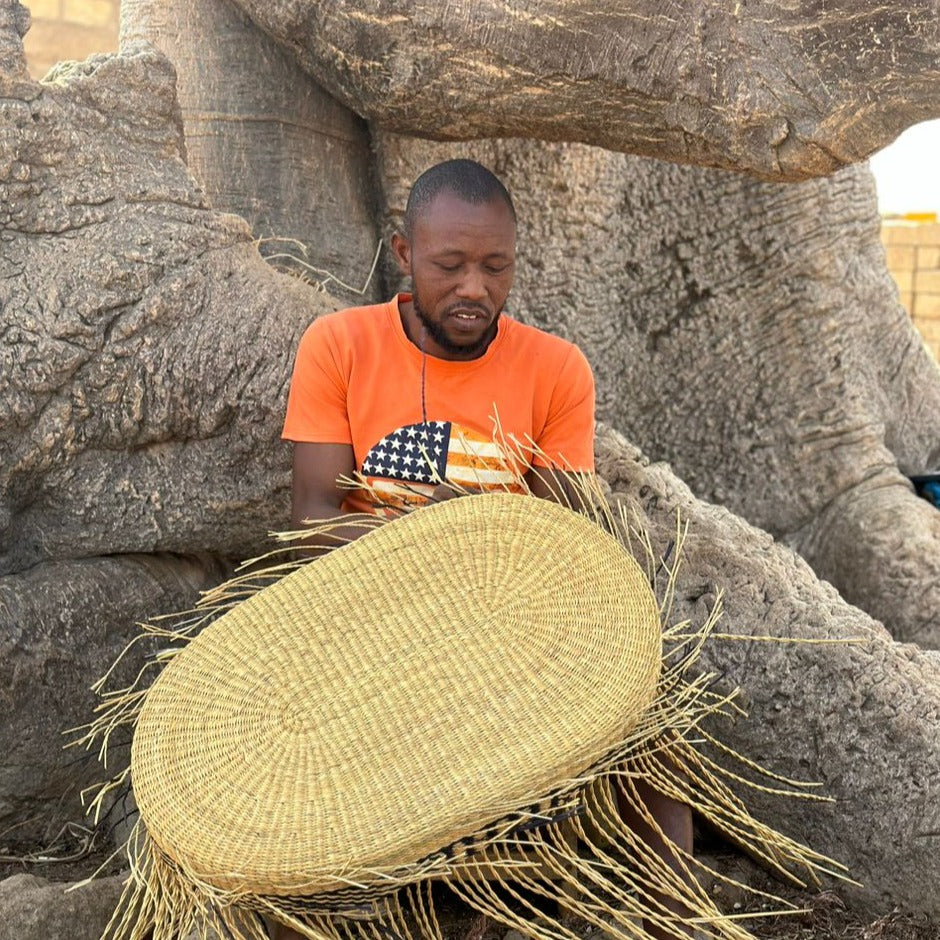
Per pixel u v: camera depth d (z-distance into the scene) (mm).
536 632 2381
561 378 2793
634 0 3096
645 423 5023
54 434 2982
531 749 2172
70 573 3086
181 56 3910
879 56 2941
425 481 2738
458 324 2600
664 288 4949
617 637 2361
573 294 4723
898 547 4578
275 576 3344
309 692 2340
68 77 3078
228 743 2295
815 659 2992
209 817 2172
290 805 2160
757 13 3004
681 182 4848
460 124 3561
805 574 3359
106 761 3064
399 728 2254
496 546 2510
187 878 2189
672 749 2578
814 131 3045
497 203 2545
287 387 3166
